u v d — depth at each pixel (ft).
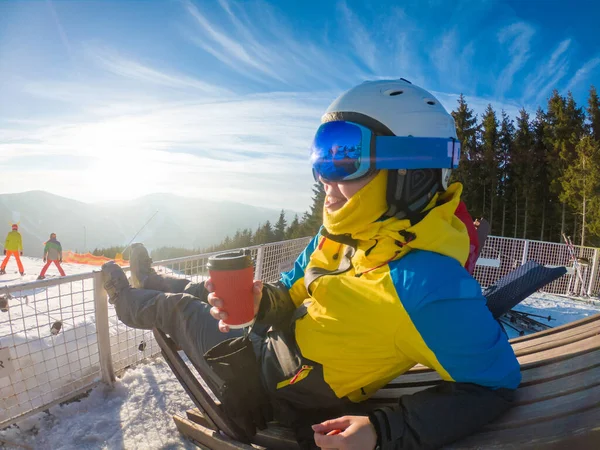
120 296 7.61
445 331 4.07
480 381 4.23
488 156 121.39
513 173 122.42
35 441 7.13
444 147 4.69
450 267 4.34
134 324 7.55
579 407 4.04
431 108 4.84
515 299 10.80
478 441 4.13
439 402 4.09
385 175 4.65
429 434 3.97
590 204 87.86
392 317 4.26
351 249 5.33
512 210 121.80
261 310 5.56
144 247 9.05
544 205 118.32
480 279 30.53
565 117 120.37
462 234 4.87
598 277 28.76
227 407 5.81
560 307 24.88
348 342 4.66
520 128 128.16
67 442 7.09
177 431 7.49
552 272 10.82
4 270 45.75
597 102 122.52
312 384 5.08
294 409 5.54
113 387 9.04
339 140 4.70
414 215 4.64
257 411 5.86
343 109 4.80
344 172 4.69
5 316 16.05
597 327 6.32
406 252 4.54
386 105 4.66
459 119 128.16
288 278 6.54
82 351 10.30
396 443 3.99
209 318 6.56
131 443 7.09
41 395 7.95
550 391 4.56
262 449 5.76
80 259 60.18
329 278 4.95
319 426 4.11
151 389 9.08
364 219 4.70
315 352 4.99
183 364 6.84
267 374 5.74
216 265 4.62
